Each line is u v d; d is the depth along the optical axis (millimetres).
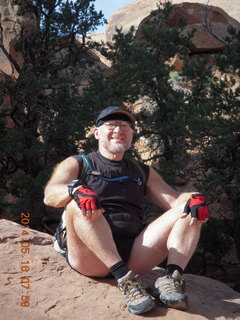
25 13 21000
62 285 3414
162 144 15039
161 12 19969
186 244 3303
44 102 15773
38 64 18781
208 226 12430
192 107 12867
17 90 15773
